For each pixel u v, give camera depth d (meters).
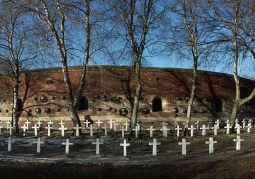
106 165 19.45
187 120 32.25
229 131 32.16
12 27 35.56
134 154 23.12
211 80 40.78
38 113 39.12
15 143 27.56
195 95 39.47
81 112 38.53
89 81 38.75
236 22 33.78
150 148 25.12
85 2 29.75
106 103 38.47
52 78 39.44
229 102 41.31
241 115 42.34
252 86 45.03
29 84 39.88
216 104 41.06
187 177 17.19
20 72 39.03
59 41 30.78
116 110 38.34
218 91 40.91
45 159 21.28
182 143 22.64
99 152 23.95
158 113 38.41
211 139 22.95
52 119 38.78
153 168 18.67
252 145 25.83
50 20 30.23
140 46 32.16
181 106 38.91
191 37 33.47
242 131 34.16
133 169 18.53
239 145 23.81
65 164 19.69
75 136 30.20
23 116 39.41
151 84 38.78
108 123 37.97
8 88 40.72
